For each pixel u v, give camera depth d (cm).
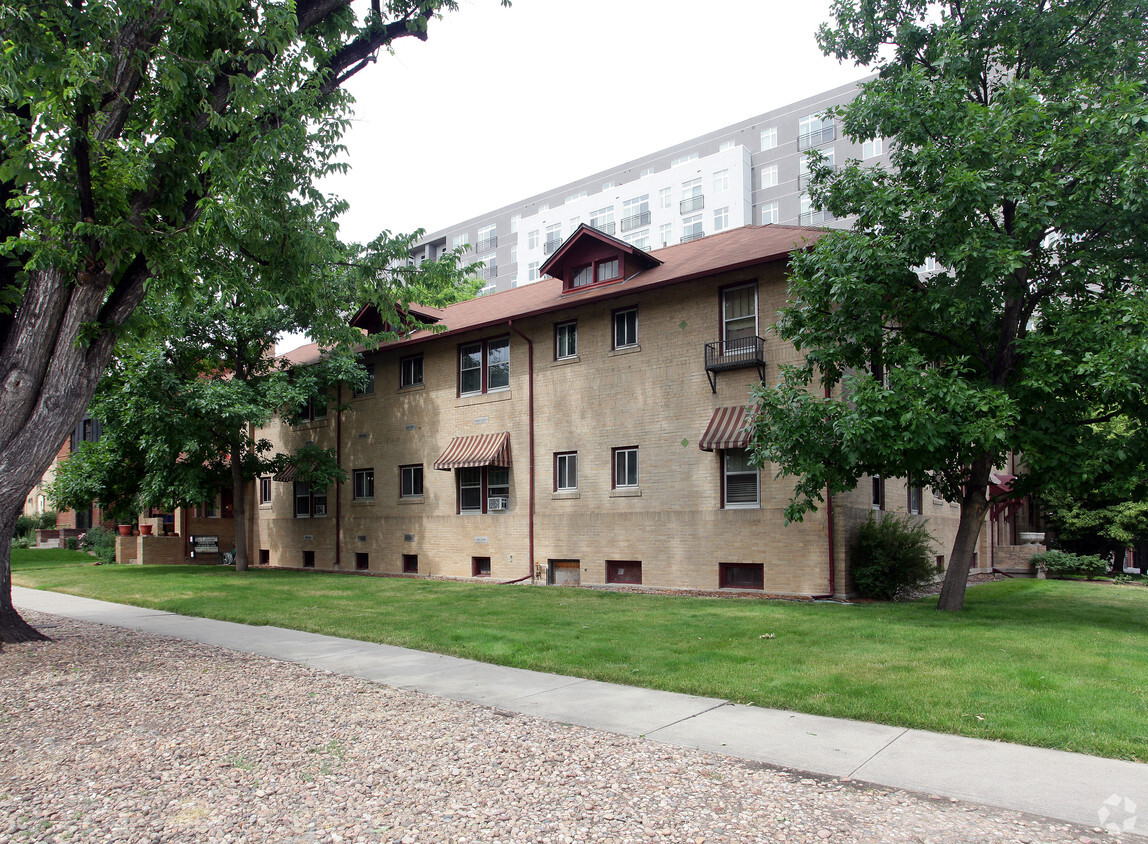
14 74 854
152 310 1820
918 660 905
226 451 2544
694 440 1814
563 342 2109
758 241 1902
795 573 1648
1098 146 1117
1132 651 948
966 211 1143
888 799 499
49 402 1008
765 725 671
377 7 1302
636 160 6769
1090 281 1197
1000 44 1331
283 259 1294
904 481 1970
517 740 630
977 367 1328
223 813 484
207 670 930
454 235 7962
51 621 1360
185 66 1017
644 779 536
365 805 494
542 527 2089
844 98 5638
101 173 989
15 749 621
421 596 1698
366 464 2630
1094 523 2339
